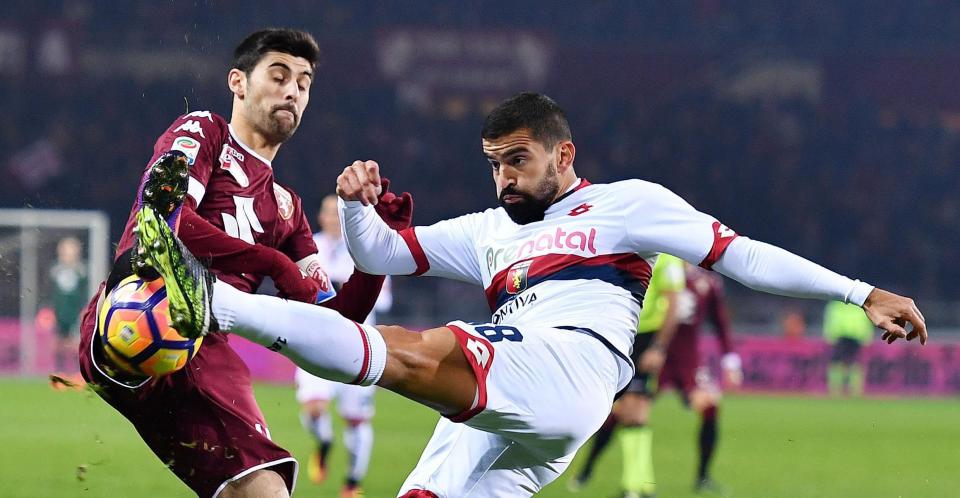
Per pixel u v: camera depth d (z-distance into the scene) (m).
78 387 16.20
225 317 14.14
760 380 94.00
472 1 131.88
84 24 119.25
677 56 129.62
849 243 125.00
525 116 17.47
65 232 84.44
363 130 124.00
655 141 128.75
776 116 130.75
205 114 18.08
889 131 130.50
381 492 35.03
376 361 15.09
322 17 128.50
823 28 133.62
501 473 17.56
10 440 46.88
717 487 37.66
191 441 16.75
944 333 98.75
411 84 125.44
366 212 18.33
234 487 16.84
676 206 17.38
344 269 40.62
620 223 17.45
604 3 133.62
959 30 133.75
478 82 126.12
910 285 121.94
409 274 19.14
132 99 119.88
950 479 42.12
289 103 18.52
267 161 18.89
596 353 16.92
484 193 123.69
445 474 17.56
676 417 68.62
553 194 17.81
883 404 85.06
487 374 15.95
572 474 42.28
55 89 118.12
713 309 41.59
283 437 52.62
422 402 15.94
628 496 34.94
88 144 117.25
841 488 38.75
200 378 16.91
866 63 130.50
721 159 129.12
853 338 90.06
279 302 14.71
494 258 18.22
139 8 123.25
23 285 83.69
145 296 14.48
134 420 16.97
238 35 124.94
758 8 134.38
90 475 36.22
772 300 101.25
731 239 17.03
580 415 16.61
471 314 99.12
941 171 128.38
